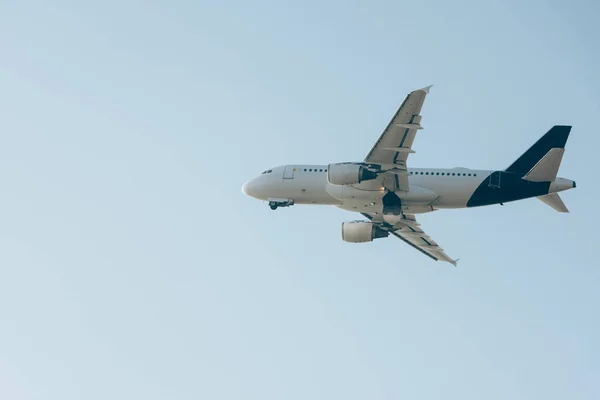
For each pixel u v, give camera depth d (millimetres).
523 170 157000
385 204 155625
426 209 157875
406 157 145375
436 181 156625
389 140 142625
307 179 161625
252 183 165500
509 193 155250
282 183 162375
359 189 155500
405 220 166125
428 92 134000
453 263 177375
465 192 155500
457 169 157875
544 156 154250
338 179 150000
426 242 173625
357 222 169375
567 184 154000
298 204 163625
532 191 154625
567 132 156500
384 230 168375
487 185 155125
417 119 138125
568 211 156625
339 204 160625
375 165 147875
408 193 155125
